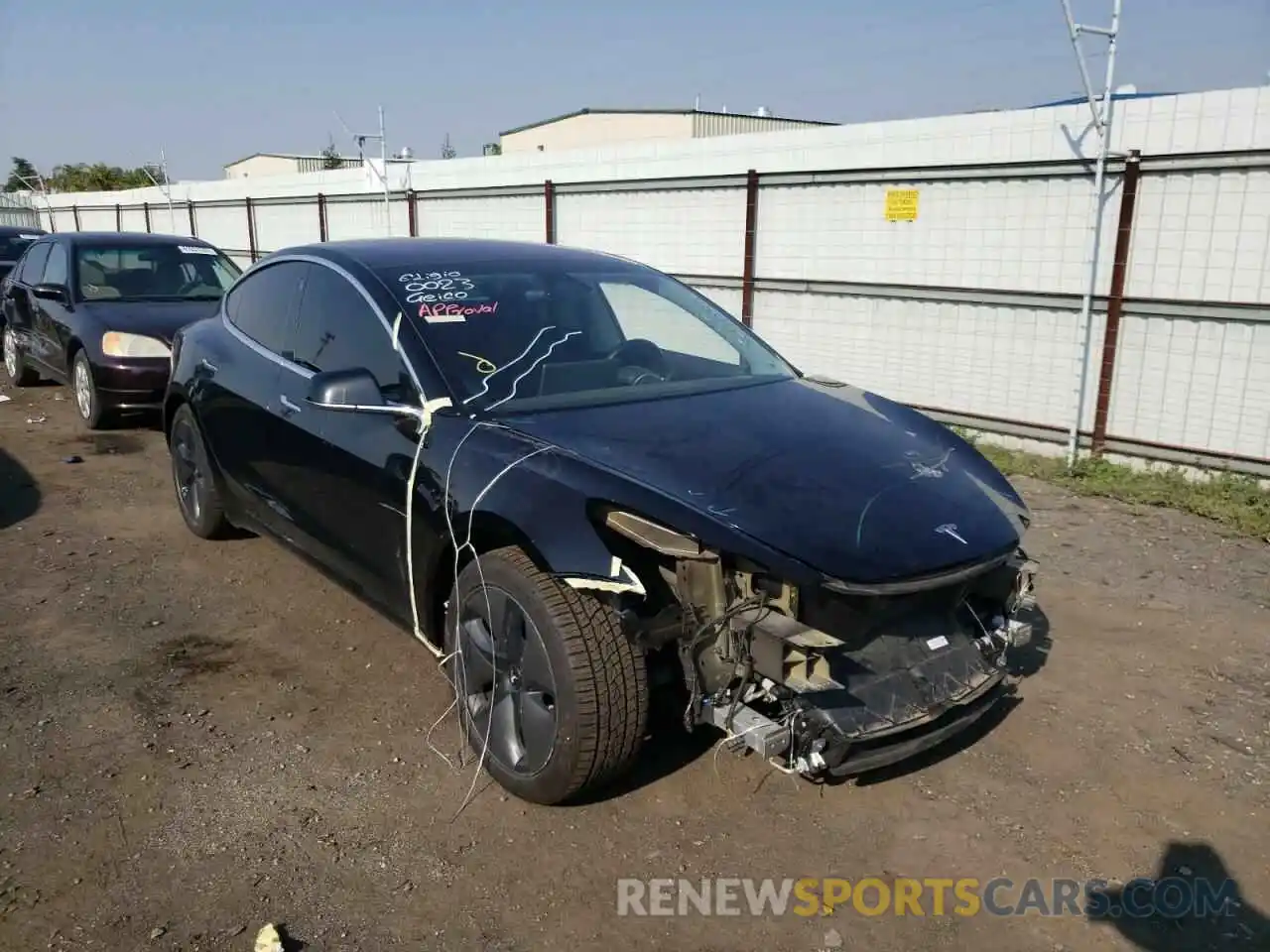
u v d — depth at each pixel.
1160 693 4.13
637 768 3.51
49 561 5.44
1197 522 6.47
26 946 2.62
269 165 43.72
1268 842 3.18
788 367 4.68
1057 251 7.93
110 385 8.22
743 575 2.93
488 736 3.34
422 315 3.97
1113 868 3.06
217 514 5.50
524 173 12.78
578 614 3.03
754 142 9.96
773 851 3.11
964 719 3.21
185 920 2.74
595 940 2.72
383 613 4.06
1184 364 7.37
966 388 8.73
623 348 4.24
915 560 3.02
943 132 8.47
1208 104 6.94
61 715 3.80
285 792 3.34
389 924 2.75
